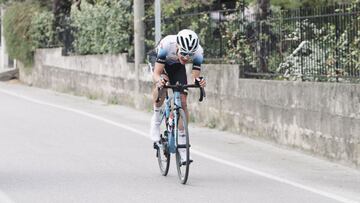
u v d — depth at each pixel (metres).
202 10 42.56
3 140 33.19
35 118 41.88
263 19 34.91
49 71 64.56
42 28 67.31
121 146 31.67
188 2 46.53
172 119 24.20
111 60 50.81
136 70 46.59
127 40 49.12
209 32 39.91
